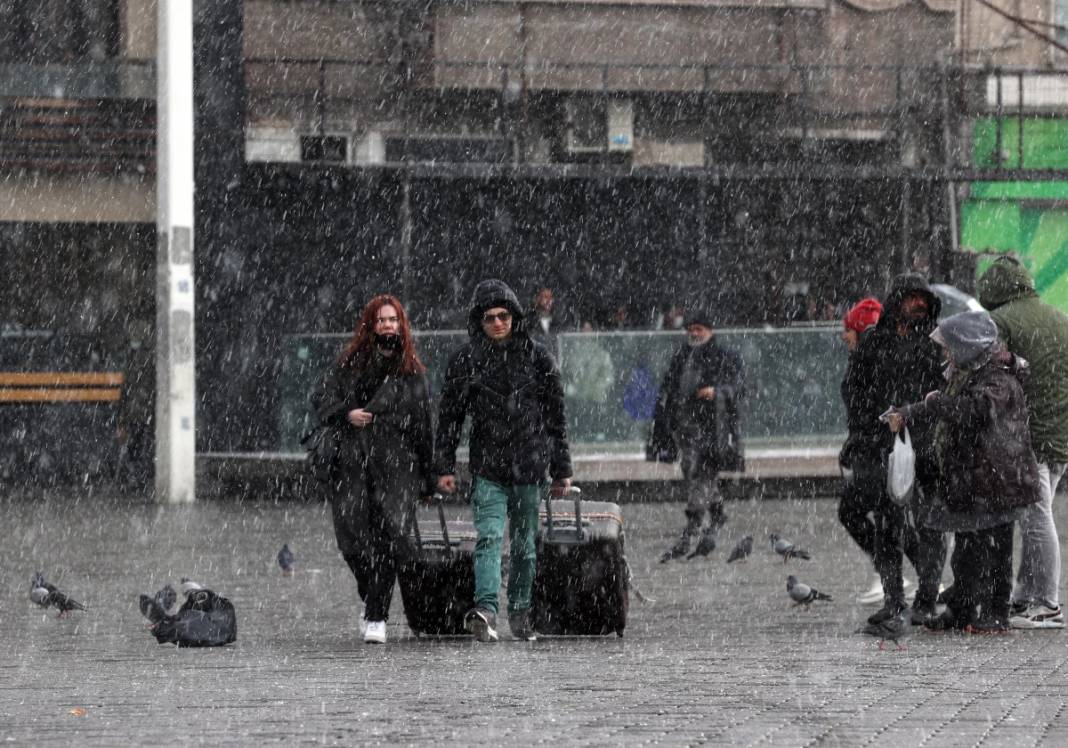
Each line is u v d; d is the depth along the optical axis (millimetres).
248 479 58469
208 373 63812
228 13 65250
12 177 65500
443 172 64312
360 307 66000
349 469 24469
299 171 64562
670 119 71000
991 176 67562
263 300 65062
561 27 70438
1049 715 17219
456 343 54094
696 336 40375
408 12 68750
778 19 71938
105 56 66625
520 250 68188
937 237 70438
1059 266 73500
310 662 22266
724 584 33281
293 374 57812
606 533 25141
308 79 67875
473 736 15898
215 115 64875
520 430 24609
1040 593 26078
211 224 64812
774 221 70000
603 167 65188
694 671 21031
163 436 56250
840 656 22656
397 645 24375
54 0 66125
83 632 26250
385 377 24641
